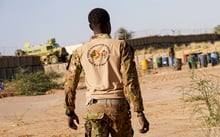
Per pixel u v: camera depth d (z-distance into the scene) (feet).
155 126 35.22
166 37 253.44
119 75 13.38
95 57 13.55
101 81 13.39
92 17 13.98
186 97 50.11
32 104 73.72
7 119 52.90
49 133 38.52
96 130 12.98
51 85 110.11
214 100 22.95
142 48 240.12
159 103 52.85
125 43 13.60
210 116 23.03
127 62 13.29
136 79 13.24
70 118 14.28
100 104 13.19
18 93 104.32
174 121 36.63
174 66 130.52
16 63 172.04
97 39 13.84
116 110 13.14
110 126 13.23
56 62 196.54
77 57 13.99
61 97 84.17
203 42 268.00
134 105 13.00
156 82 91.61
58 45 205.05
